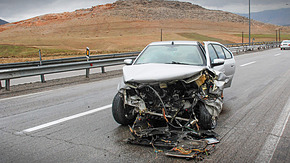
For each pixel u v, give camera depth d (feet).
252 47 119.14
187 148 12.69
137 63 18.31
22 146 13.84
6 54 166.09
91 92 29.04
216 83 15.72
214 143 13.91
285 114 19.44
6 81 30.78
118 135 15.30
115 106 16.42
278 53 95.91
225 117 18.80
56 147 13.65
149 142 13.52
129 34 495.41
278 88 29.63
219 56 22.65
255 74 41.45
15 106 22.98
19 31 614.75
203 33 478.18
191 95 14.61
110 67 63.05
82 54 134.10
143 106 14.76
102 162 11.81
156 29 547.08
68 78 40.96
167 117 14.60
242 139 14.53
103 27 588.09
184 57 17.92
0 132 16.20
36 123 17.90
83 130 16.29
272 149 13.19
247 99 24.56
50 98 26.21
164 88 14.53
